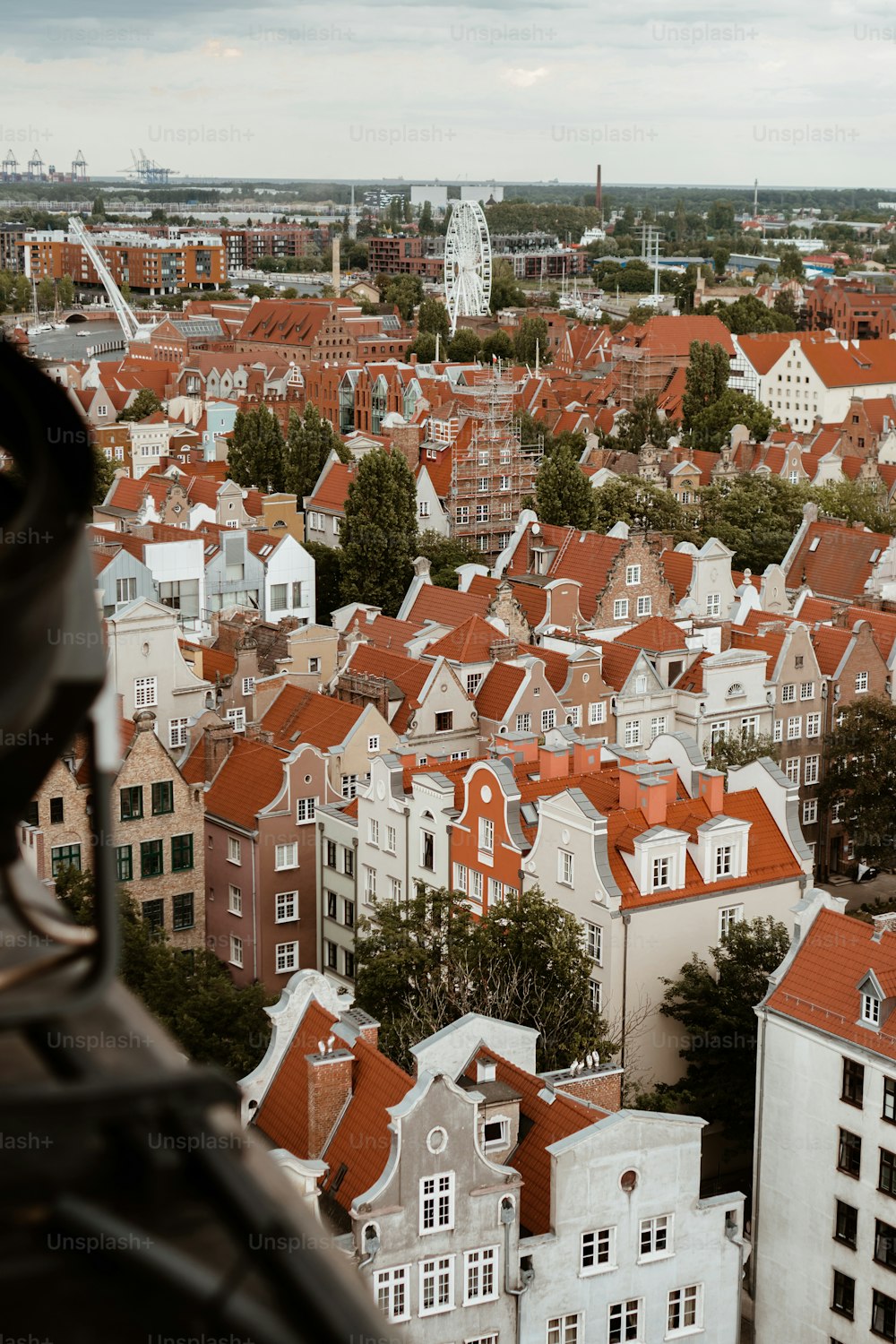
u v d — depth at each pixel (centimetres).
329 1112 5712
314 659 12100
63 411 391
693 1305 5784
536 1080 5872
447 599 13238
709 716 11238
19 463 390
